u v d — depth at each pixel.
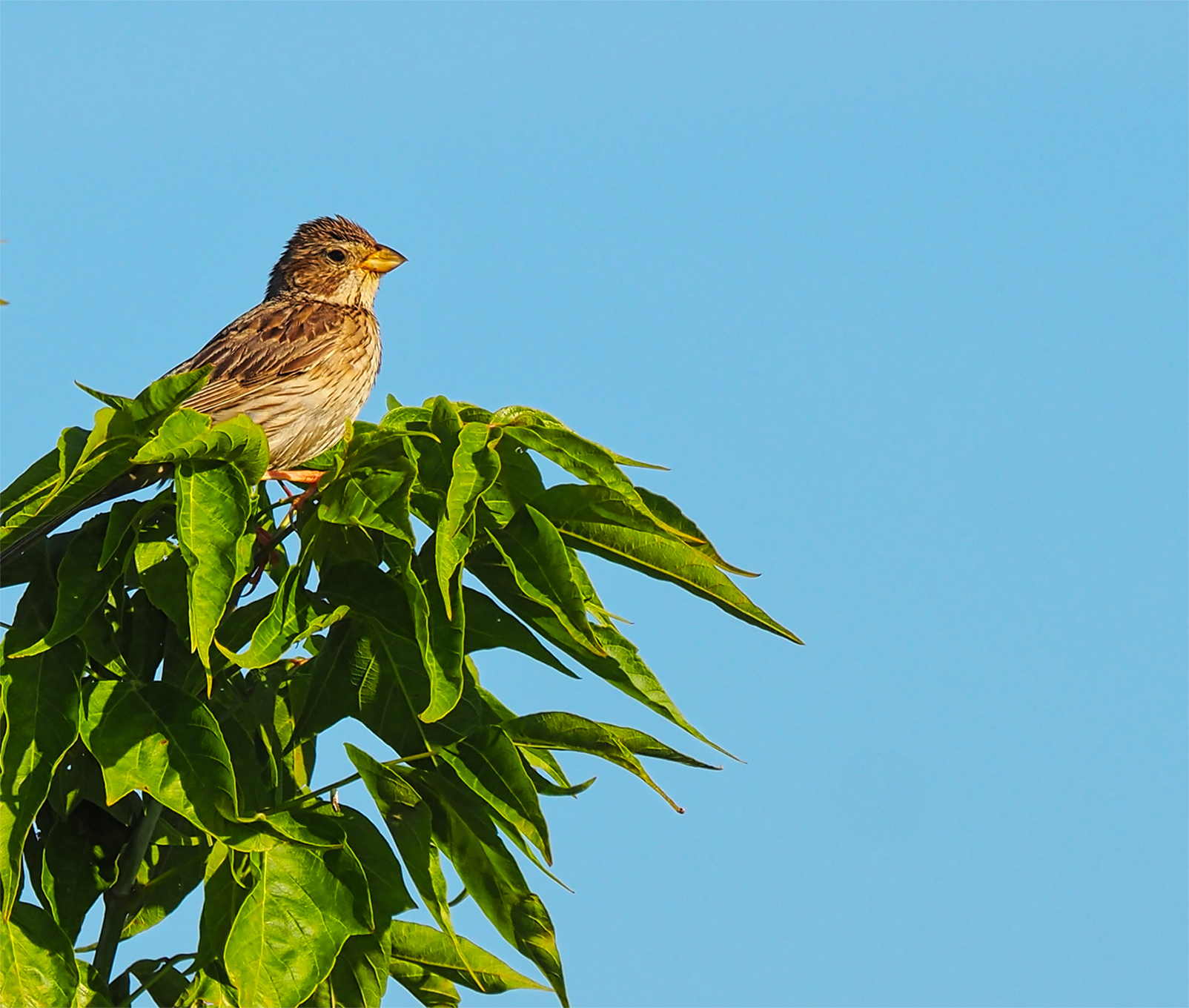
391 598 8.25
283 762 9.30
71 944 7.82
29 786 7.58
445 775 8.49
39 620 8.66
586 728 8.35
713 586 8.29
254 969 7.55
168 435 7.90
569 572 8.07
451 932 8.29
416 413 8.41
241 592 8.83
